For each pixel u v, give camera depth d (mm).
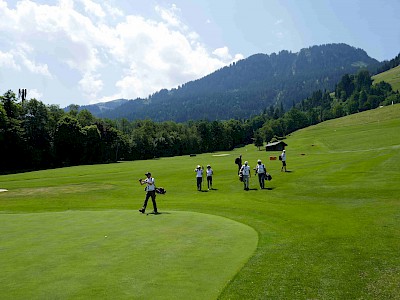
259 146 174375
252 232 17141
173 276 10797
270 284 10250
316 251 13430
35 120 114625
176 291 9695
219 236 16125
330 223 18531
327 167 47344
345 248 13625
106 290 9750
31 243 15047
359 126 170750
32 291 9742
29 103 115812
